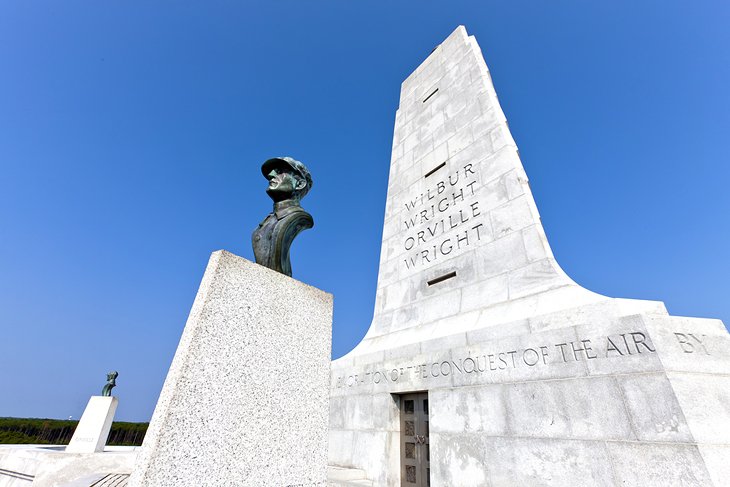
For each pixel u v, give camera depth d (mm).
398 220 9867
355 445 7238
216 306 2785
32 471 9992
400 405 6883
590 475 3947
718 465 3240
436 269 7961
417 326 7723
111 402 14312
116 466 9883
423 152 10023
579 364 4414
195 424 2400
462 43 10344
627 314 4215
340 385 8234
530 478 4457
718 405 3574
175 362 2529
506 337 5355
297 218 4145
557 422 4398
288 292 3434
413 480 6148
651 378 3771
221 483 2414
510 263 6441
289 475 2832
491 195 7375
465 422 5438
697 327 4059
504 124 7898
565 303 5094
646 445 3631
